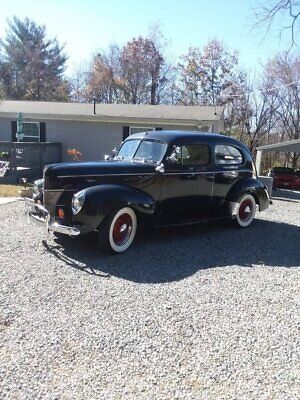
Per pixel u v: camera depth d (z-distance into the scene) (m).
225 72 33.00
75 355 2.88
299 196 14.93
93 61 38.62
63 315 3.50
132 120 16.25
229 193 7.28
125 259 5.25
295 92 28.88
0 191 10.91
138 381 2.61
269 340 3.23
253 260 5.52
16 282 4.21
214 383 2.63
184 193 6.53
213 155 6.90
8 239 5.86
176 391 2.53
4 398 2.39
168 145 6.27
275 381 2.68
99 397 2.44
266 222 8.49
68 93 40.94
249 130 30.83
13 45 45.41
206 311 3.72
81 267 4.83
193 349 3.04
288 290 4.39
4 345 2.97
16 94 42.97
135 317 3.52
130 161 6.35
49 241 5.87
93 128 17.34
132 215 5.64
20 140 17.28
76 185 5.45
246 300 4.04
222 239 6.68
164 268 4.95
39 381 2.57
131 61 36.78
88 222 5.16
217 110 17.16
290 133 29.55
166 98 36.66
